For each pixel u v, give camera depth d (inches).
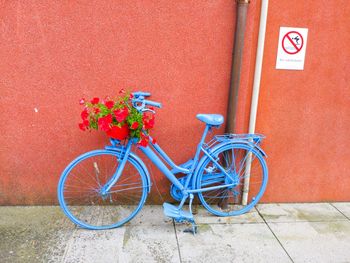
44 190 122.1
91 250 100.7
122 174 123.7
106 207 124.2
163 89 116.1
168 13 109.8
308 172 130.5
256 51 115.3
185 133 120.6
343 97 124.0
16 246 100.9
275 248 105.2
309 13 114.8
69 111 115.3
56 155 119.2
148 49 112.3
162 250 102.0
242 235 111.0
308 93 122.1
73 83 113.0
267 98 121.0
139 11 108.9
